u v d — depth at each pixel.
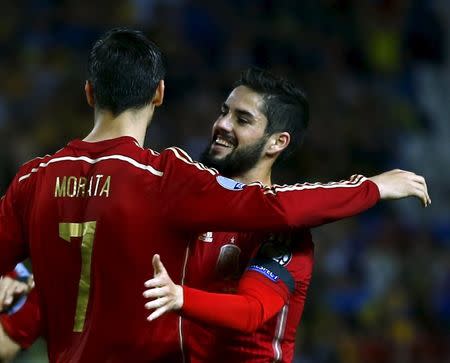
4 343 12.04
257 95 11.58
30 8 38.81
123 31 10.40
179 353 10.04
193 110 37.56
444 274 36.84
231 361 10.88
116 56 10.12
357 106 43.25
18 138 34.34
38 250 10.09
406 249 37.66
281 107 11.62
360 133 42.41
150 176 9.82
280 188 10.01
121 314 9.77
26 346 12.14
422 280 36.62
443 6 49.66
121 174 9.82
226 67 40.06
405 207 40.81
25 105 36.09
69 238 9.89
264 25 42.25
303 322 32.78
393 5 47.16
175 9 40.41
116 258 9.73
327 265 35.34
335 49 44.22
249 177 11.69
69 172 10.05
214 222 9.73
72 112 36.31
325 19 44.62
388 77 45.84
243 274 10.55
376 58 45.78
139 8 39.78
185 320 10.16
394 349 33.84
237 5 42.12
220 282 10.82
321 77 42.62
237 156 11.56
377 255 36.72
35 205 10.14
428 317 35.47
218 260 10.84
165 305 9.11
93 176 9.91
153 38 38.91
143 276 9.77
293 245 10.86
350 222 37.75
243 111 11.54
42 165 10.34
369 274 36.06
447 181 43.84
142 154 9.97
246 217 9.71
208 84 39.00
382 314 34.75
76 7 39.12
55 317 10.07
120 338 9.78
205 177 9.82
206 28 40.72
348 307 34.50
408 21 47.53
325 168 39.34
